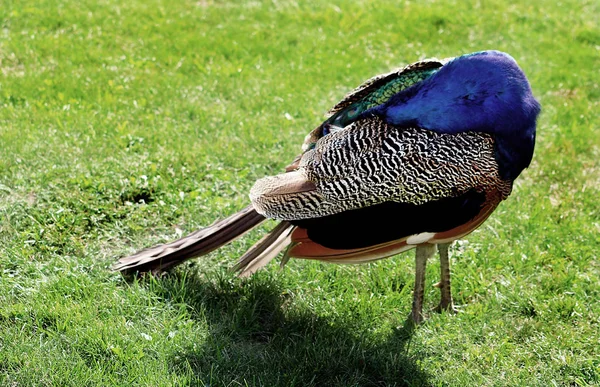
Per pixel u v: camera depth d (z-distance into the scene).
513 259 8.45
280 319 7.43
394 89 7.15
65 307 7.14
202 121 11.30
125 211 8.90
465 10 17.02
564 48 15.31
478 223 6.88
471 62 6.65
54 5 15.47
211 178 9.82
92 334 6.80
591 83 13.76
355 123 6.96
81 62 13.19
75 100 11.63
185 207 9.12
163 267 7.75
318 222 6.86
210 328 7.14
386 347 7.05
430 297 7.90
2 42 13.58
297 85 12.84
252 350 6.96
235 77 13.08
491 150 6.65
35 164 9.62
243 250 8.38
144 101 11.80
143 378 6.39
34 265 7.79
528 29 16.28
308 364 6.71
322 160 6.88
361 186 6.68
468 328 7.36
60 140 10.30
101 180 9.29
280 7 16.62
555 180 10.48
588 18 17.20
